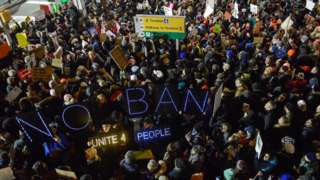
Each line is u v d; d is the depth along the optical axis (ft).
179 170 21.61
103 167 23.94
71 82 30.86
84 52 38.01
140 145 24.82
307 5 45.70
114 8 60.59
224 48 36.47
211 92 25.70
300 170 21.81
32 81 31.91
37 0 89.56
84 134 25.59
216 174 23.47
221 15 46.98
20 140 23.97
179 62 32.04
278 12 47.03
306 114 25.40
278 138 24.59
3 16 45.50
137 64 35.73
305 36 35.91
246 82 29.17
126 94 25.61
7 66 38.81
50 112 27.25
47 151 23.81
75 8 56.85
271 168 22.44
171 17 34.96
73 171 22.80
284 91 28.32
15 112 28.04
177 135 25.59
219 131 24.72
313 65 32.19
